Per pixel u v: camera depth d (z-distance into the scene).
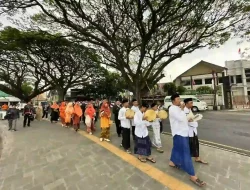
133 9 11.36
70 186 3.97
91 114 9.74
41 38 15.50
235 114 18.05
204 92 27.98
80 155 6.00
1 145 7.96
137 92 14.09
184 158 3.98
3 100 36.00
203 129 10.41
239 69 34.38
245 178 4.03
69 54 21.50
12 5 10.04
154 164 4.98
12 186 4.10
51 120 15.47
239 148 6.40
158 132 6.39
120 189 3.75
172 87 31.98
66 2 10.49
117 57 13.24
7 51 19.14
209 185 3.77
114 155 5.86
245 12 11.14
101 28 12.05
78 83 28.81
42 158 5.91
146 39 12.70
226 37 12.83
